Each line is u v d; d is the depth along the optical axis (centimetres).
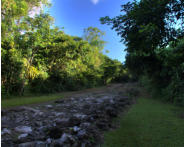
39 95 1249
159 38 302
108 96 1090
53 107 659
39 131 311
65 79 1756
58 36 1575
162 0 274
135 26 343
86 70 2316
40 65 1441
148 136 305
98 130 333
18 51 1149
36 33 1230
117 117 464
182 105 654
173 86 775
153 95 1040
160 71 988
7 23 1024
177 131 330
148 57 971
